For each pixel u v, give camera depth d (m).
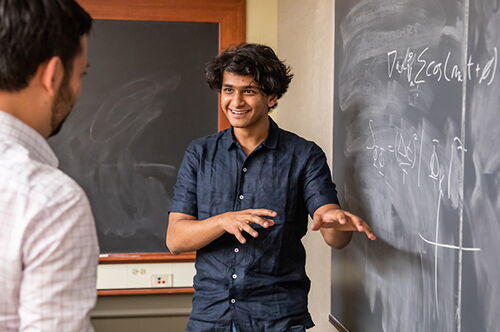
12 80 0.73
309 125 2.48
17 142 0.74
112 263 3.01
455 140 1.16
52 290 0.69
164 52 3.04
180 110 3.06
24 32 0.72
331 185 1.69
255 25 3.12
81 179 3.01
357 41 1.79
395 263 1.50
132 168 3.04
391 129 1.51
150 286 3.05
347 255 1.93
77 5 0.79
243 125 1.66
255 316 1.62
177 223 1.68
